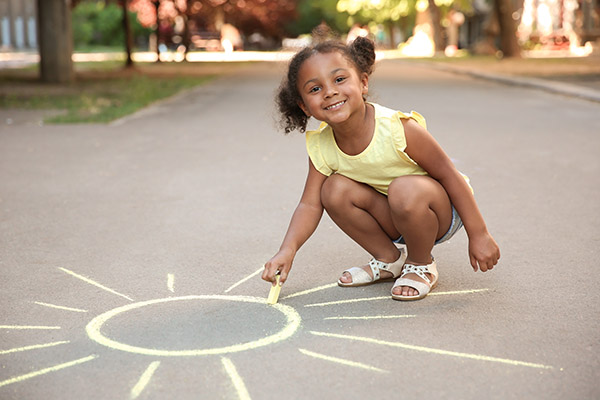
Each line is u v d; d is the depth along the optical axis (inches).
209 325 111.5
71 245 158.9
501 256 147.3
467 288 127.4
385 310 117.1
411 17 1812.3
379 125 116.6
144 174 240.1
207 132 343.0
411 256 124.7
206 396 89.2
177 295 126.0
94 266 143.5
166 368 96.9
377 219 126.2
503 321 112.2
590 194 207.2
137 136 329.1
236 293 126.6
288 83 115.0
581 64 858.1
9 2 1914.4
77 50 1732.3
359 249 152.9
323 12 2265.0
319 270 138.9
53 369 96.9
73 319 115.0
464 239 158.7
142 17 1635.1
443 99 498.9
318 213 124.7
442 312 116.0
